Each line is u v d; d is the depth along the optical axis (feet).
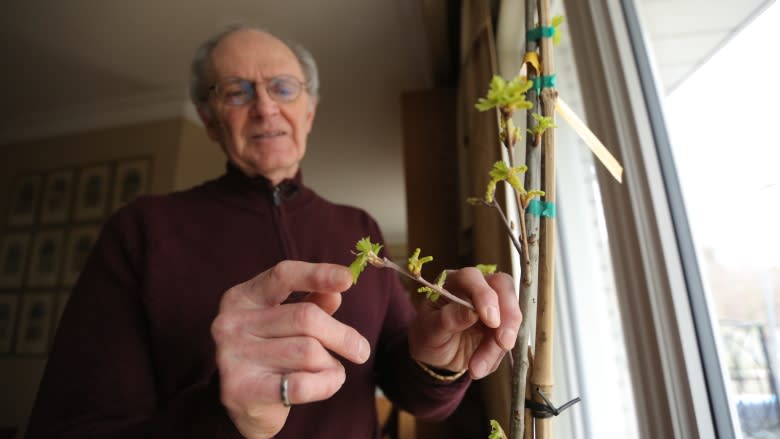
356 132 6.83
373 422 1.77
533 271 0.81
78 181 5.83
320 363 0.81
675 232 1.41
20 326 5.46
